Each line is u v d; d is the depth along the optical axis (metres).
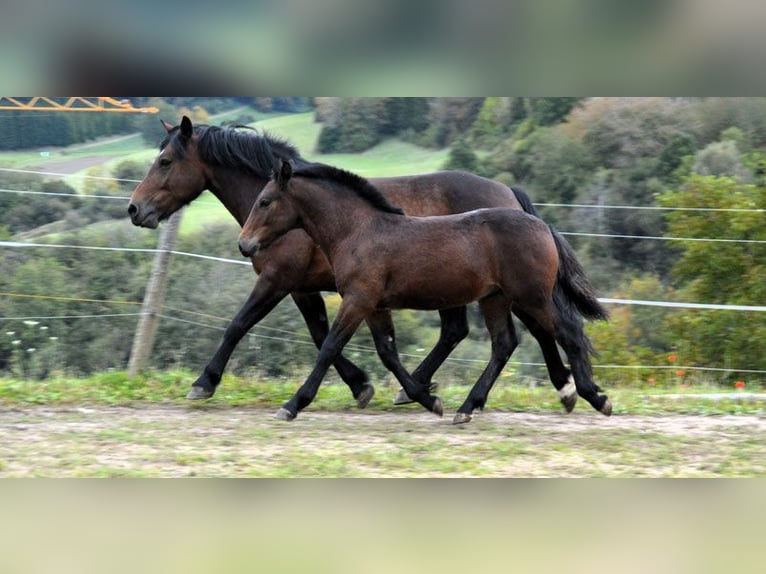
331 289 9.24
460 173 9.45
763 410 9.50
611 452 7.40
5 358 13.44
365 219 8.31
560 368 9.16
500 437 7.93
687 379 12.02
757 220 13.57
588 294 8.62
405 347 16.08
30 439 7.43
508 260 8.16
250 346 13.68
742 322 12.95
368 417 8.92
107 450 7.12
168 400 9.39
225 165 9.57
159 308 10.40
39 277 14.19
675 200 14.41
